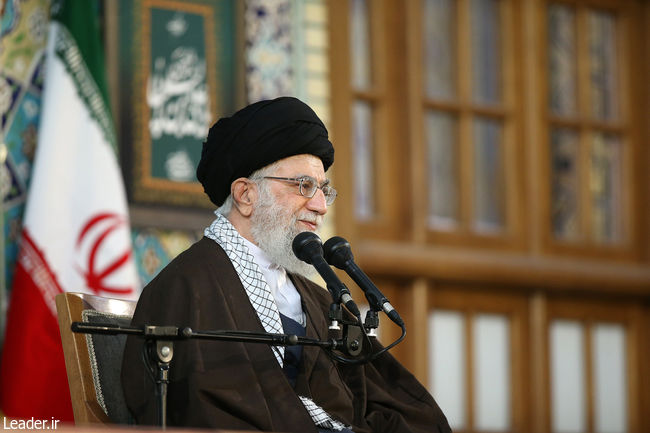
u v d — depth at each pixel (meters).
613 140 25.03
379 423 11.21
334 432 10.54
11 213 16.55
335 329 9.76
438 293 22.61
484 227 23.42
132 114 18.02
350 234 20.72
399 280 22.12
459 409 22.62
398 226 22.31
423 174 22.50
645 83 25.36
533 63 24.05
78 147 16.70
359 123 22.25
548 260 23.61
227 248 10.98
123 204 16.75
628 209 24.95
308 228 11.05
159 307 10.47
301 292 11.38
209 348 10.21
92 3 17.25
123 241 16.58
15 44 16.89
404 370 11.67
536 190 23.80
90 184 16.61
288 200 11.02
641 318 24.94
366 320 9.88
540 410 23.33
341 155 20.86
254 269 10.95
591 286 23.98
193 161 18.44
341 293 9.75
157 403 9.05
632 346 24.70
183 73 18.62
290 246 10.93
